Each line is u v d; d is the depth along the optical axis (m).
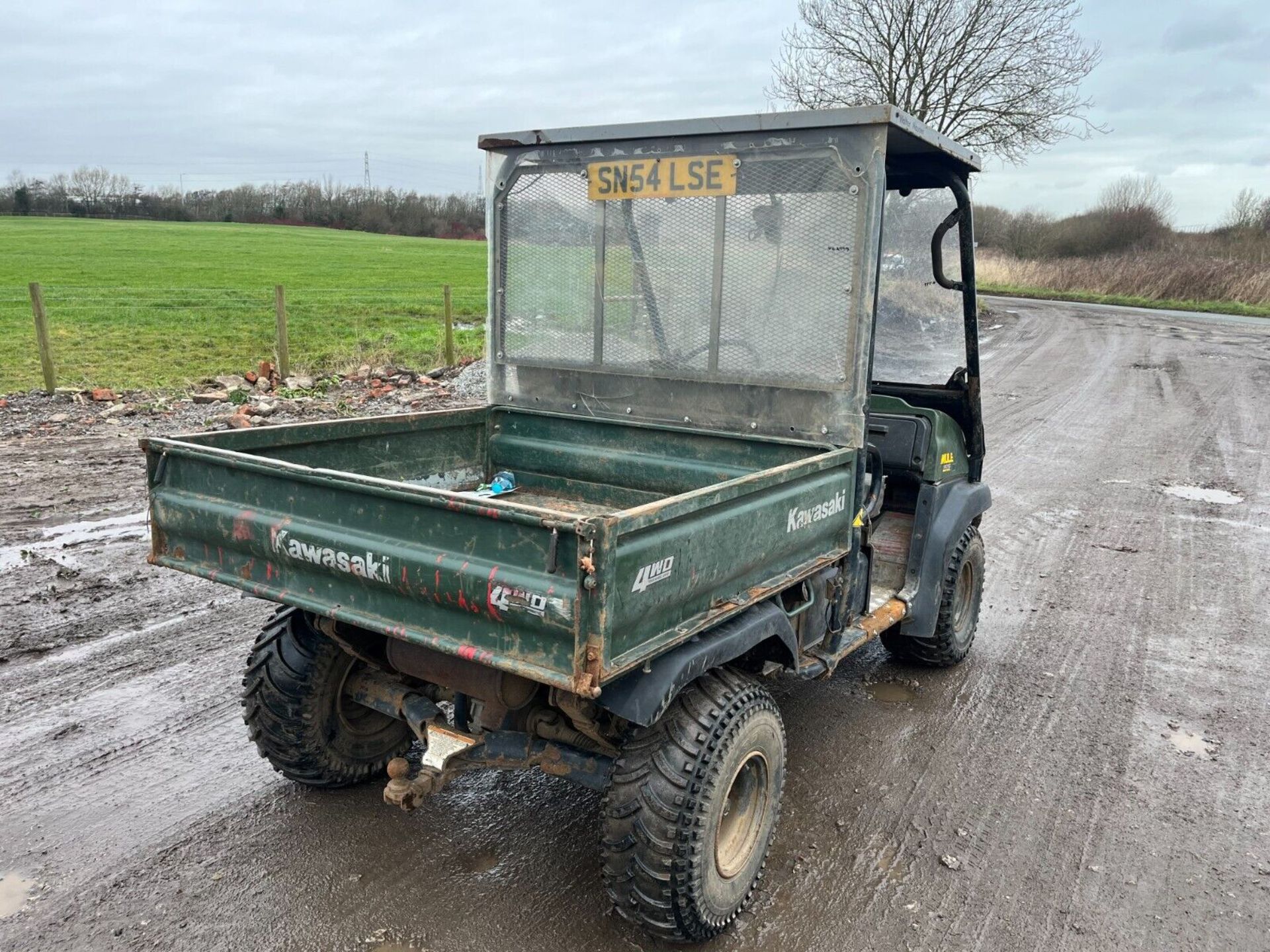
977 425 4.94
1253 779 4.09
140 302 22.25
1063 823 3.72
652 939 3.02
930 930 3.09
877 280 3.54
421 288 29.69
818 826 3.67
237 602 5.74
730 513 2.88
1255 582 6.62
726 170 3.74
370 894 3.21
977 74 21.75
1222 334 24.02
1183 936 3.09
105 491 7.87
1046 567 6.89
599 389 4.29
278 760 3.64
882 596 4.55
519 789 3.92
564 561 2.40
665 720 2.86
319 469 2.96
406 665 3.18
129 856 3.38
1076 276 40.91
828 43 22.41
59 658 4.91
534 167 4.23
